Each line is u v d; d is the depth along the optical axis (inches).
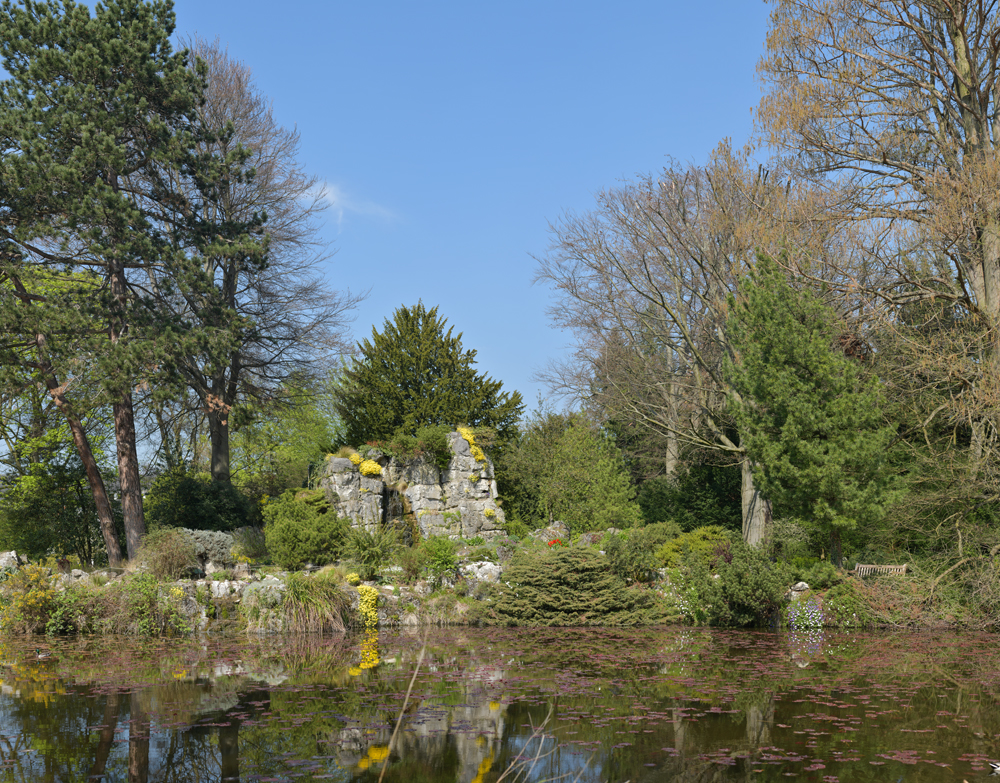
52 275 882.1
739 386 762.2
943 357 716.7
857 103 823.7
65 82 907.4
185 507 994.1
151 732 332.5
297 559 807.1
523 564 780.0
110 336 908.6
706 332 1043.3
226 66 1194.0
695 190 996.6
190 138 954.1
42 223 834.2
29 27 885.8
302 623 694.5
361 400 1203.2
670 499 1154.7
